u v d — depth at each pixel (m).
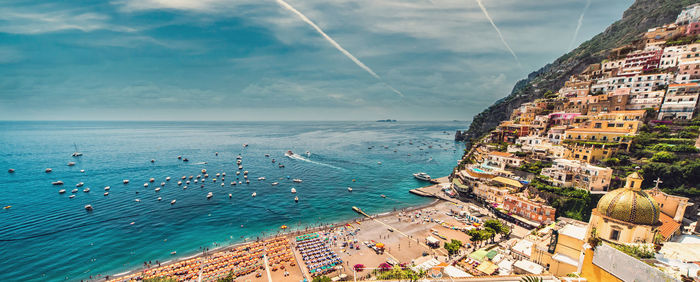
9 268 67.44
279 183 144.62
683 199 47.25
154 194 123.44
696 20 134.25
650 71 121.94
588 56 188.50
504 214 89.31
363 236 83.50
